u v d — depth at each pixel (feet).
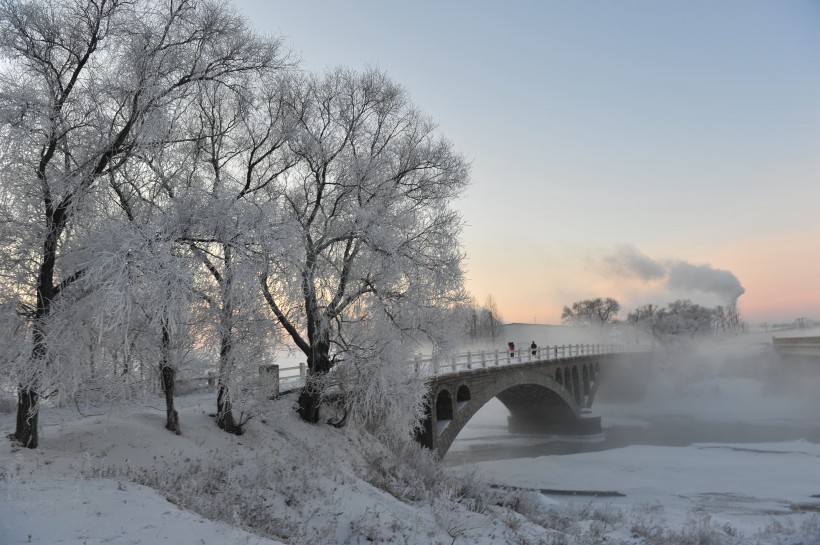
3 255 36.22
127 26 39.78
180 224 40.24
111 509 26.25
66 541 21.95
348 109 66.54
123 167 42.75
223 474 41.86
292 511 39.75
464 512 52.01
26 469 32.17
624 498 88.22
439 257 65.16
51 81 37.35
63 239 38.96
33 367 34.71
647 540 54.49
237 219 42.06
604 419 208.95
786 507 79.15
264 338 49.88
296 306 55.31
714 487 94.17
